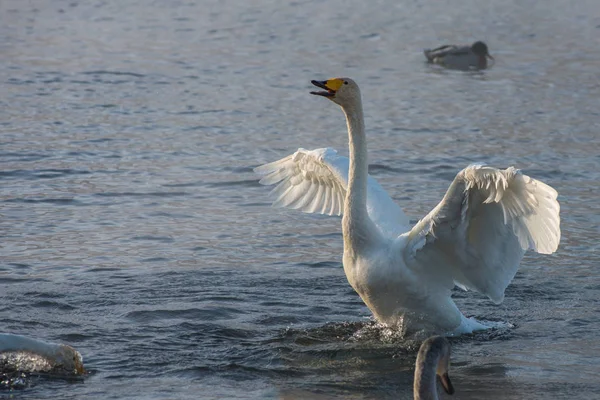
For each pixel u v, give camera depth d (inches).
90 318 458.0
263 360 408.8
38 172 756.6
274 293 501.7
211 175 757.9
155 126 932.0
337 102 433.1
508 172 383.2
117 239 596.1
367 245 428.1
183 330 444.5
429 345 309.3
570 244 585.3
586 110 1008.9
